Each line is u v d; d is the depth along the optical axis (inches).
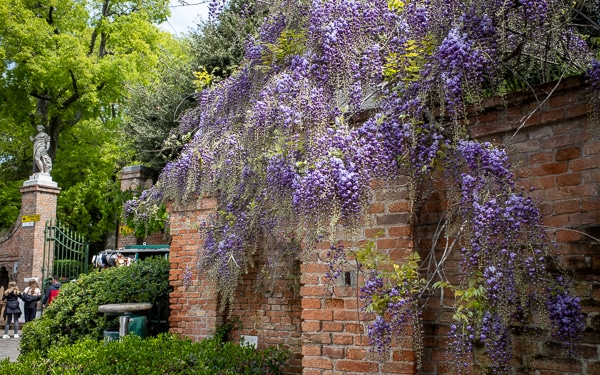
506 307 110.3
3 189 932.6
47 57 734.5
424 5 138.3
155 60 812.0
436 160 132.5
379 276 132.0
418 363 130.0
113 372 181.9
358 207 118.3
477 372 136.2
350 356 147.9
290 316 228.5
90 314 268.8
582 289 124.3
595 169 125.9
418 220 149.3
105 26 802.8
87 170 855.7
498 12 125.2
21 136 938.1
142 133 567.5
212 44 493.7
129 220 400.2
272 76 155.8
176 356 191.8
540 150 135.0
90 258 861.2
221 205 217.5
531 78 155.3
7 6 714.2
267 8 176.6
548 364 126.5
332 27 139.0
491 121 142.6
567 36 142.0
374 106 145.7
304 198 121.4
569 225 128.3
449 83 119.7
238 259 197.8
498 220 112.0
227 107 177.8
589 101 121.0
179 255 252.8
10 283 517.0
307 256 126.7
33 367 201.5
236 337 240.8
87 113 850.8
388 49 142.6
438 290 144.9
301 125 133.5
